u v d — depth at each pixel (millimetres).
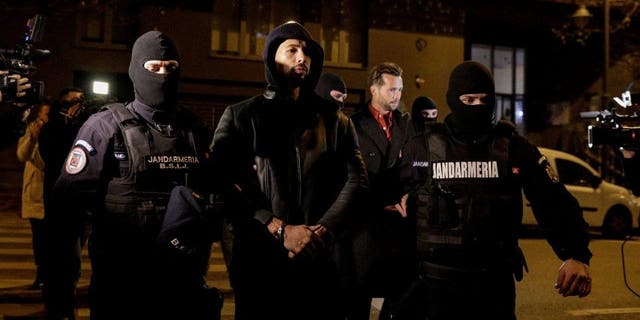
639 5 18203
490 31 19719
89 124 2996
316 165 3123
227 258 4156
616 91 20453
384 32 17438
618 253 10789
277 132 3109
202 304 2984
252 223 3020
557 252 3109
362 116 4641
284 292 3014
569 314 6547
